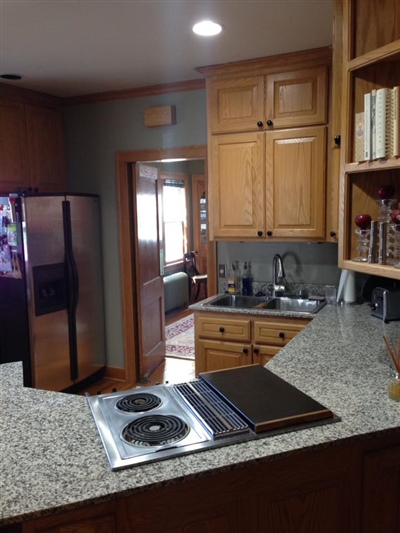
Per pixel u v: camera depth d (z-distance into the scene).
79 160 4.15
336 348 2.09
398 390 1.50
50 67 3.16
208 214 3.48
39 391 1.65
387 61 1.66
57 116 4.07
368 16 1.71
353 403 1.49
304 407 1.41
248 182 3.26
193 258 7.43
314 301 3.35
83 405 1.52
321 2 2.20
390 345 2.11
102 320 4.23
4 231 3.42
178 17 2.35
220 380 1.67
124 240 4.07
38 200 3.43
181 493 1.22
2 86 3.54
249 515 1.29
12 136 3.62
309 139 3.06
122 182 4.01
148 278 4.39
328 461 1.36
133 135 3.90
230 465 1.16
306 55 2.95
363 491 1.42
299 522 1.35
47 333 3.56
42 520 1.14
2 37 2.59
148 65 3.15
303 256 3.53
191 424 1.35
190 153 3.71
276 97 3.10
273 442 1.25
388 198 1.81
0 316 3.54
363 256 1.85
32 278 3.41
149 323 4.41
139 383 4.18
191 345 5.19
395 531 1.50
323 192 3.07
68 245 3.72
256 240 3.31
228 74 3.21
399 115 1.53
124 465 1.15
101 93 3.88
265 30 2.56
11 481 1.10
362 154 1.73
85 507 1.12
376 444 1.42
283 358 1.95
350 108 1.75
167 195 6.81
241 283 3.72
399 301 2.57
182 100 3.68
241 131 3.23
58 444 1.27
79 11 2.25
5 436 1.32
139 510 1.19
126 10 2.25
